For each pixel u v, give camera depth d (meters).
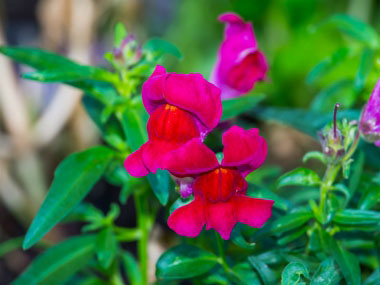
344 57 0.44
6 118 0.62
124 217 0.65
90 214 0.43
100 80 0.39
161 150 0.34
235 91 0.42
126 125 0.38
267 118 0.46
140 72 0.39
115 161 0.42
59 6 0.63
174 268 0.38
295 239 0.40
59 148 0.68
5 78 0.61
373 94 0.36
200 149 0.33
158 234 0.53
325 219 0.37
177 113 0.34
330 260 0.36
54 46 0.68
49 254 0.41
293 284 0.35
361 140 0.43
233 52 0.41
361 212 0.37
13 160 0.63
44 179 0.64
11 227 0.64
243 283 0.38
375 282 0.37
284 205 0.38
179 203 0.36
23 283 0.40
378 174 0.40
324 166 0.69
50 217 0.37
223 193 0.34
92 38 0.66
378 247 0.39
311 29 0.46
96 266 0.44
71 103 0.63
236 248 0.48
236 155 0.33
